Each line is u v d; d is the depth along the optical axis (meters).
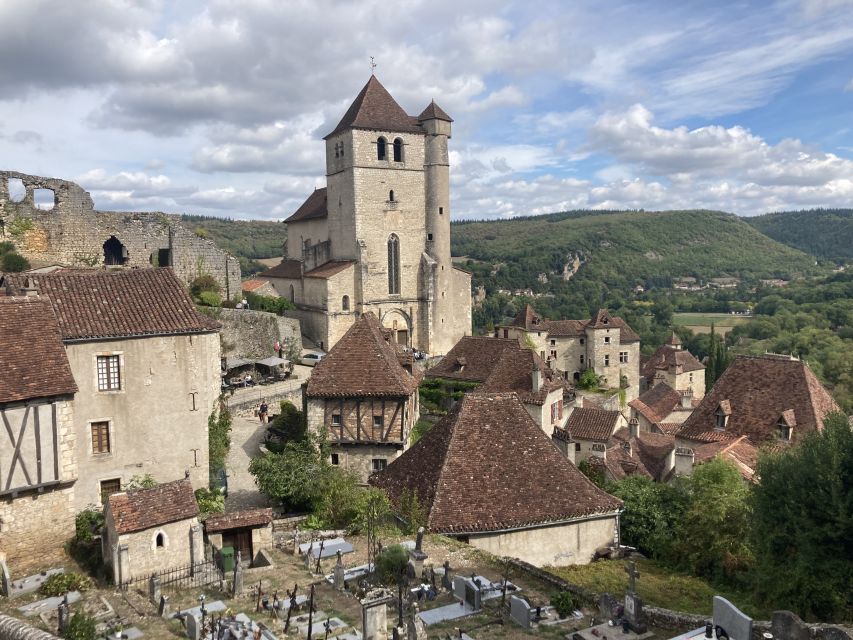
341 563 23.06
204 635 18.20
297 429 41.50
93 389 27.73
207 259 65.75
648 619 18.62
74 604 20.80
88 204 58.97
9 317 25.83
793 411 35.78
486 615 19.33
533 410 43.81
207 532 25.70
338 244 76.38
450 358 54.75
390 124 74.00
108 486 28.39
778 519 23.23
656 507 30.67
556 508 26.27
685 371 91.06
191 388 30.31
